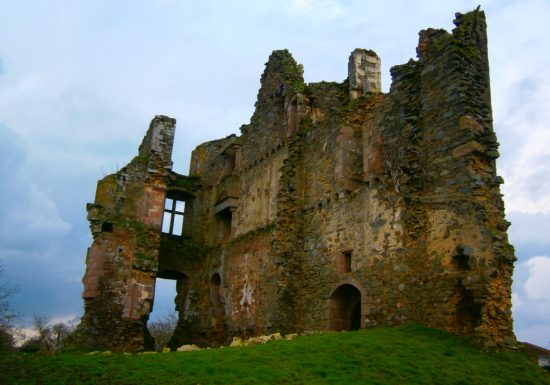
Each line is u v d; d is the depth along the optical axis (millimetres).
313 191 20469
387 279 15469
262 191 24359
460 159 13789
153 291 23344
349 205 18125
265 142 25031
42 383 9258
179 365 10656
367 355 11125
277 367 10344
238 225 26000
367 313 15891
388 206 16078
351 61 21375
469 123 13844
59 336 33938
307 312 19016
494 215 13094
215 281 27062
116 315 22312
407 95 16281
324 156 20281
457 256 13258
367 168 17797
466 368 10586
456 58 14602
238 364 10617
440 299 13312
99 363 10930
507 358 11344
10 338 22672
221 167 29547
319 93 22531
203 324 26766
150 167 25219
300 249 20188
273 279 20078
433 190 14430
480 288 12258
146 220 24375
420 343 11969
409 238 14828
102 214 23422
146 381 9445
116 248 23266
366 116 19062
